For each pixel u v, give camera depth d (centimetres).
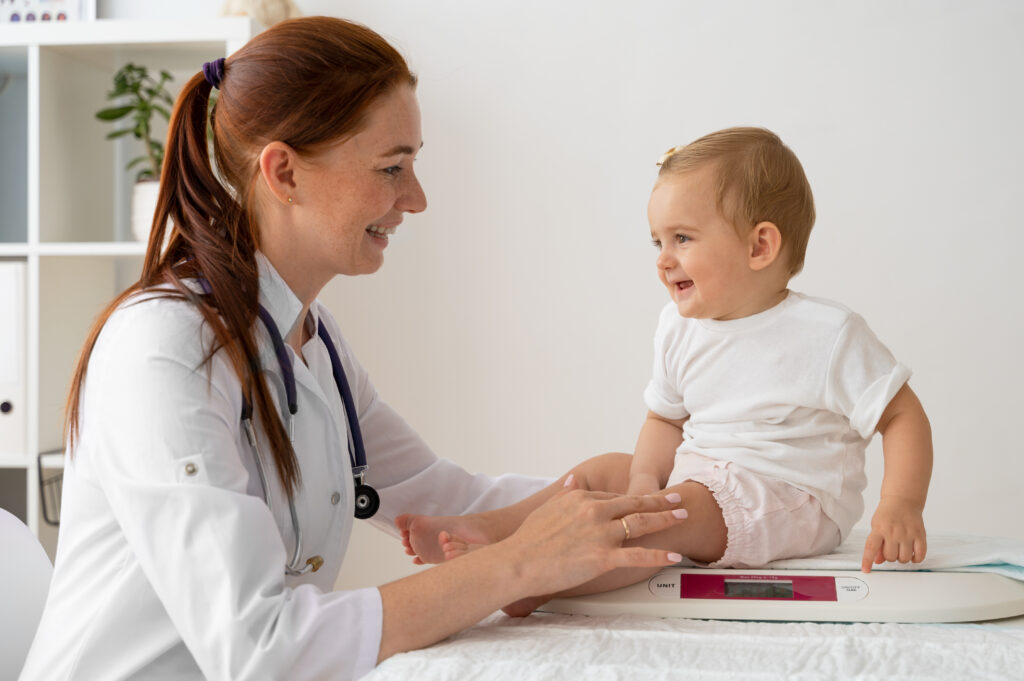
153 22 211
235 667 79
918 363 223
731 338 114
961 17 219
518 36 234
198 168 101
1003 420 221
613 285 232
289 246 102
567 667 76
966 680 73
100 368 90
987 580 95
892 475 106
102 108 236
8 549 111
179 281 95
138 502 83
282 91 96
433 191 238
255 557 82
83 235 230
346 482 105
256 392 94
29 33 214
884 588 94
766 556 104
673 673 75
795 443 110
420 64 237
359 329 241
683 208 111
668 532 101
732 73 227
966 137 220
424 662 78
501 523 113
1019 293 219
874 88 222
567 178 233
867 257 224
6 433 213
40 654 92
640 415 232
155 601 88
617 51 231
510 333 236
